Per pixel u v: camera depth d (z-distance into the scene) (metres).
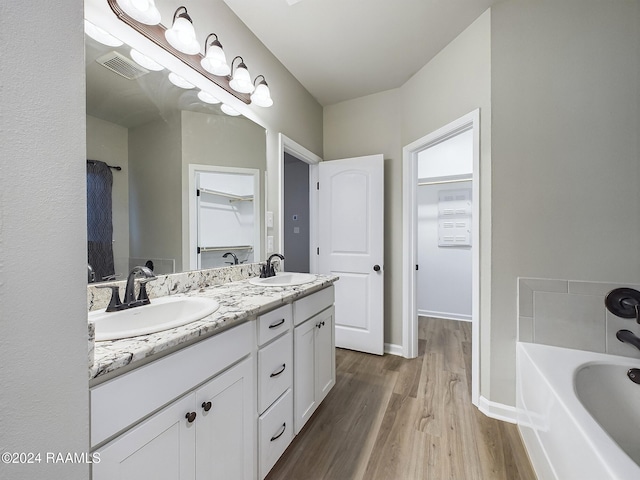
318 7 1.65
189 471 0.83
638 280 1.42
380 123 2.67
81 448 0.48
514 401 1.62
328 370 1.81
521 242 1.61
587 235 1.50
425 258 3.91
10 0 0.38
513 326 1.63
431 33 1.88
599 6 1.46
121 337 0.74
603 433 0.84
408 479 1.24
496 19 1.64
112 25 1.09
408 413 1.70
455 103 1.93
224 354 0.96
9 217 0.39
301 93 2.50
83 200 0.48
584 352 1.47
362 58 2.15
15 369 0.39
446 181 3.76
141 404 0.70
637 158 1.41
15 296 0.39
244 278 1.78
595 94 1.47
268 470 1.19
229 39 1.64
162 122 1.32
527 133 1.59
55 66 0.44
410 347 2.50
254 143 1.88
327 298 1.81
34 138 0.41
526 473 1.26
